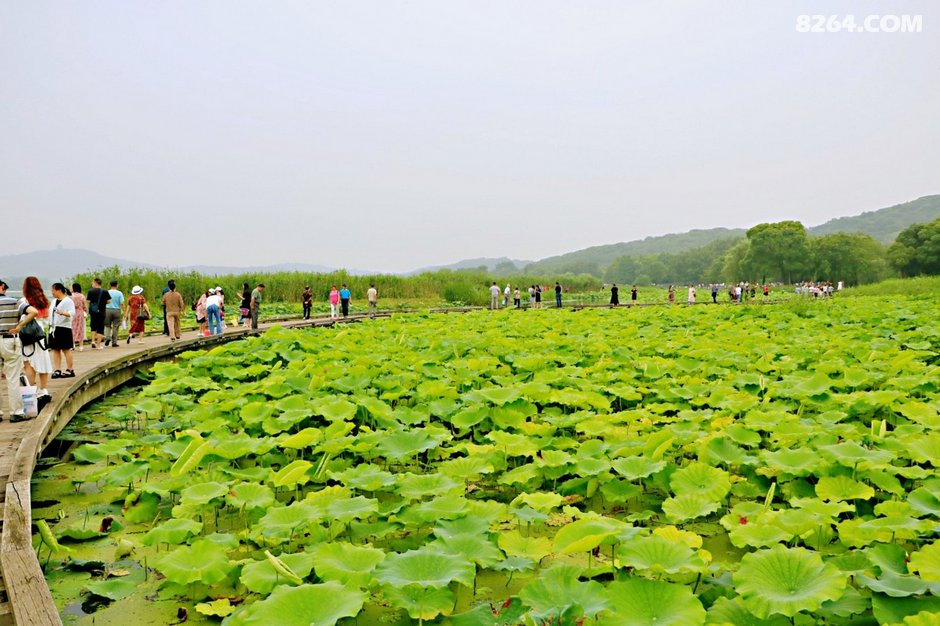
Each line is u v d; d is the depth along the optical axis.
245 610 2.80
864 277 76.94
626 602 2.63
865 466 4.25
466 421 5.95
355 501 3.85
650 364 8.55
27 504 3.91
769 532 3.31
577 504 4.61
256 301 17.27
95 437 6.73
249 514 4.30
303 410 6.07
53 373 8.27
